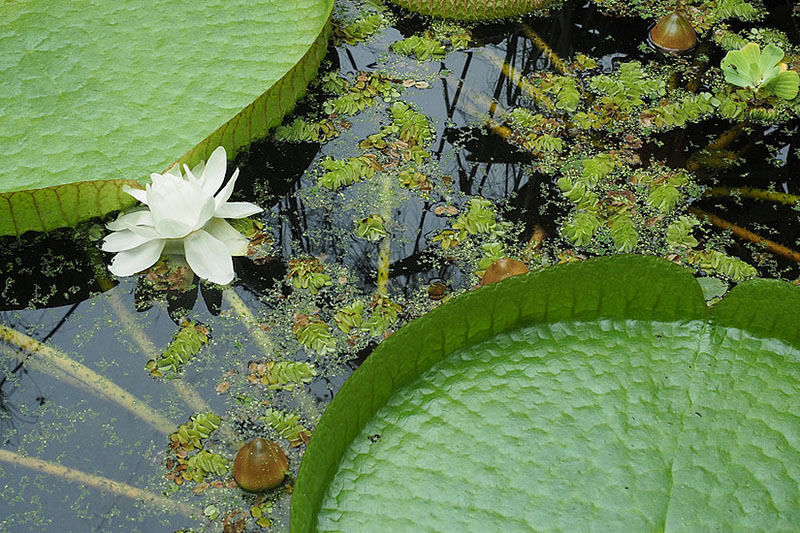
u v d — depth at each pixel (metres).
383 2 3.23
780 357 2.54
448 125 3.02
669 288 2.54
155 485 2.58
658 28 3.17
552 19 3.22
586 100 3.07
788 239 2.87
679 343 2.55
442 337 2.53
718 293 2.77
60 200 2.79
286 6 3.07
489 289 2.51
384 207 2.89
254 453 2.55
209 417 2.64
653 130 3.02
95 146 2.85
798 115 3.06
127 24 3.01
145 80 2.94
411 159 2.96
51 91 2.90
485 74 3.11
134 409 2.65
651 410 2.50
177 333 2.73
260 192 2.90
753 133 3.03
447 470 2.46
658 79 3.11
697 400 2.51
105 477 2.59
